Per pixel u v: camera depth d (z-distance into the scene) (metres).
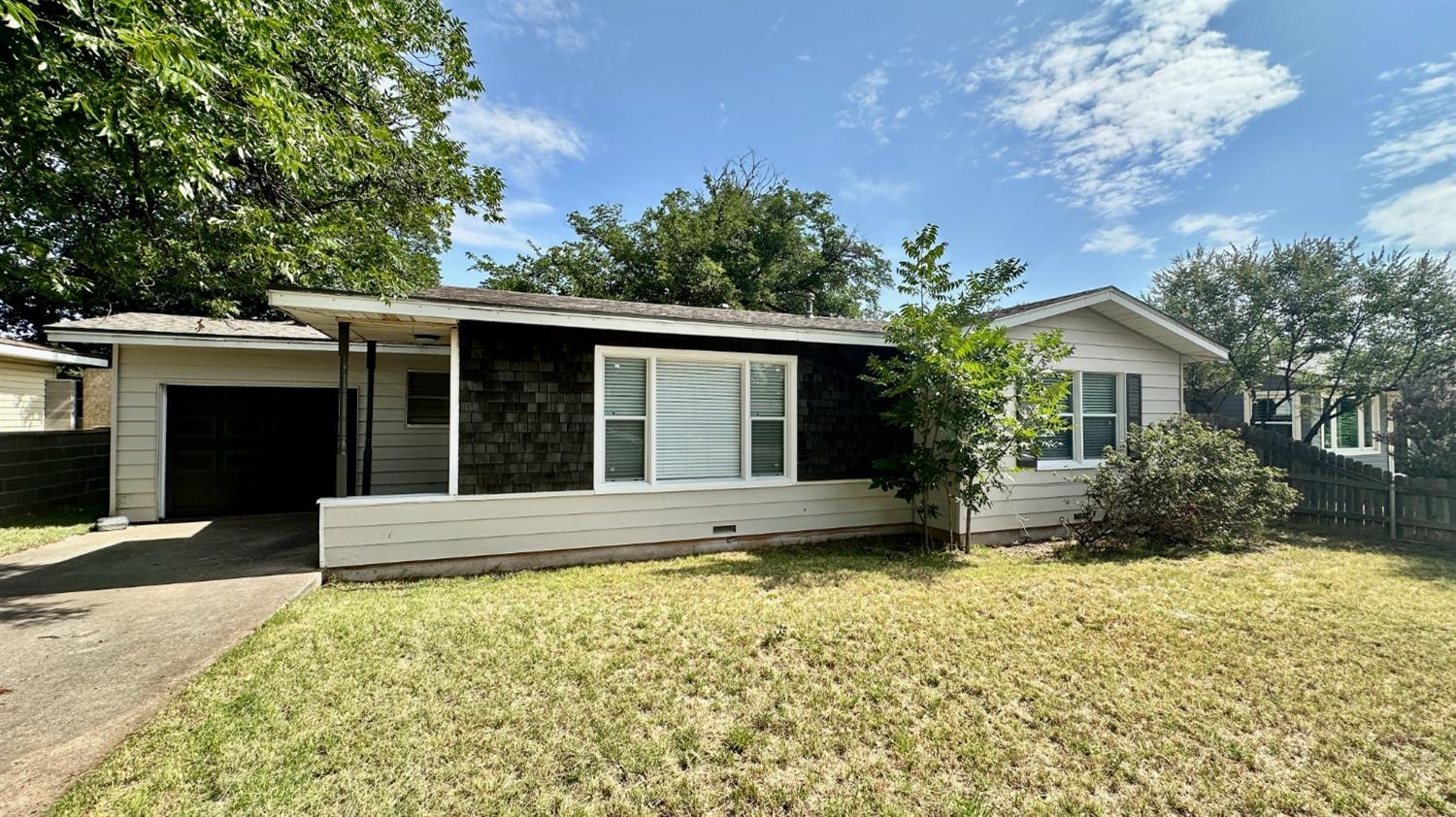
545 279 23.17
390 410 9.61
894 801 2.33
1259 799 2.38
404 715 2.92
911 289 7.24
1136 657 3.70
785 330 6.92
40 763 2.41
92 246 6.15
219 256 6.59
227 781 2.35
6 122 4.08
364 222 7.30
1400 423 11.82
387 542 5.71
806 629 4.15
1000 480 7.41
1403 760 2.65
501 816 2.21
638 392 6.73
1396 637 4.03
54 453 9.37
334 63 6.59
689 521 6.86
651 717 2.94
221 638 3.79
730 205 23.61
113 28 3.62
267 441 9.22
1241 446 7.44
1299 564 6.20
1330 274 12.33
